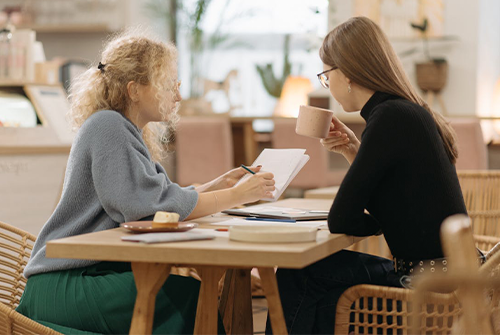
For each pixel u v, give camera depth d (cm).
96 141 175
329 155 582
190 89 686
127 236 144
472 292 96
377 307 164
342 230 161
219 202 182
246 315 196
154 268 140
